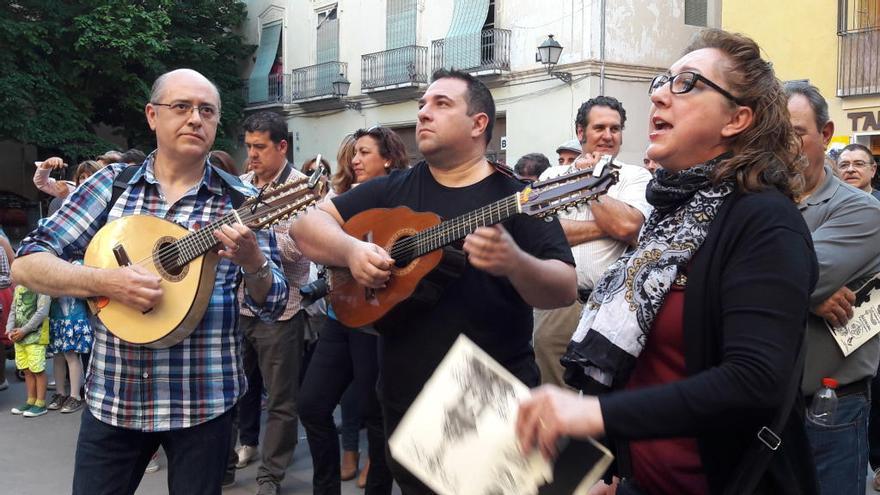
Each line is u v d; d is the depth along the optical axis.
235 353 3.00
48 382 8.20
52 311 6.95
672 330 1.84
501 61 17.52
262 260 2.82
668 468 1.93
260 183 5.28
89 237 3.04
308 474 5.24
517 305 2.59
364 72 20.72
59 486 5.09
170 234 2.90
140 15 20.66
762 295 1.60
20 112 19.48
